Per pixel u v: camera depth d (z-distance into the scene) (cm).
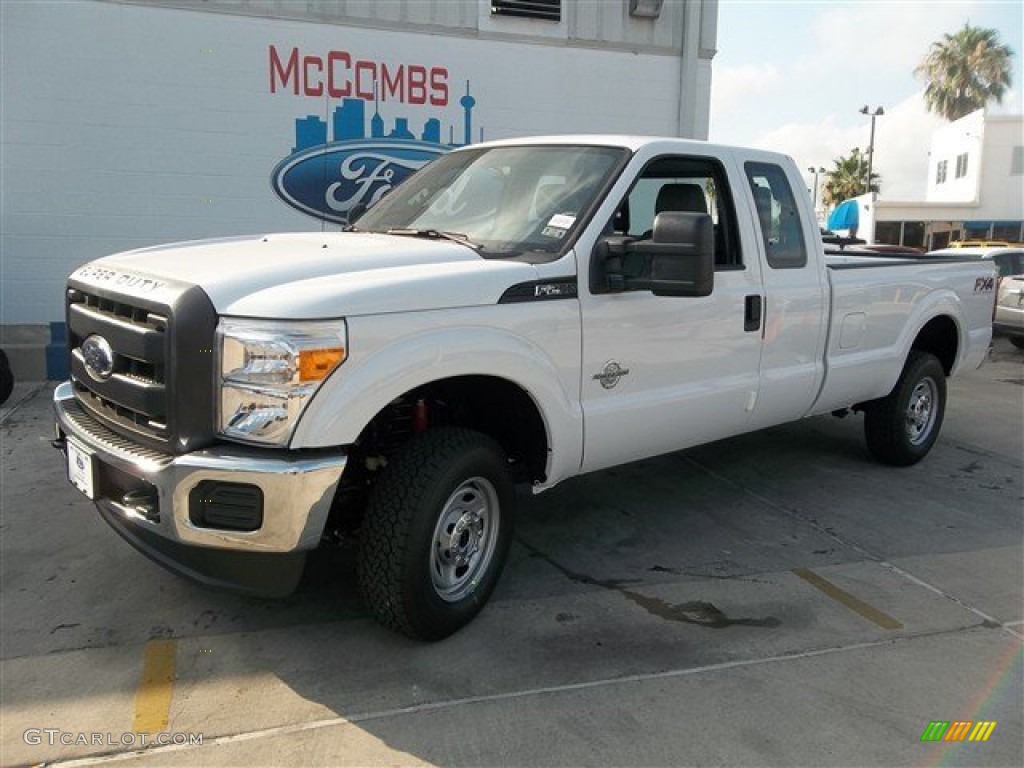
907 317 591
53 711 301
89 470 332
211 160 881
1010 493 578
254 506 291
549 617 379
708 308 435
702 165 455
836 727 306
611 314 388
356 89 919
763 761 285
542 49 985
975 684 338
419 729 296
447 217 426
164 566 325
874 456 630
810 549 470
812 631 376
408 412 360
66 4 817
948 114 5009
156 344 300
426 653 345
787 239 498
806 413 530
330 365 292
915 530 505
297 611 376
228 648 345
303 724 297
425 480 328
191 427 296
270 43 880
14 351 797
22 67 816
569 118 1011
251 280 308
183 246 393
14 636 349
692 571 435
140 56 845
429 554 334
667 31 1035
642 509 524
